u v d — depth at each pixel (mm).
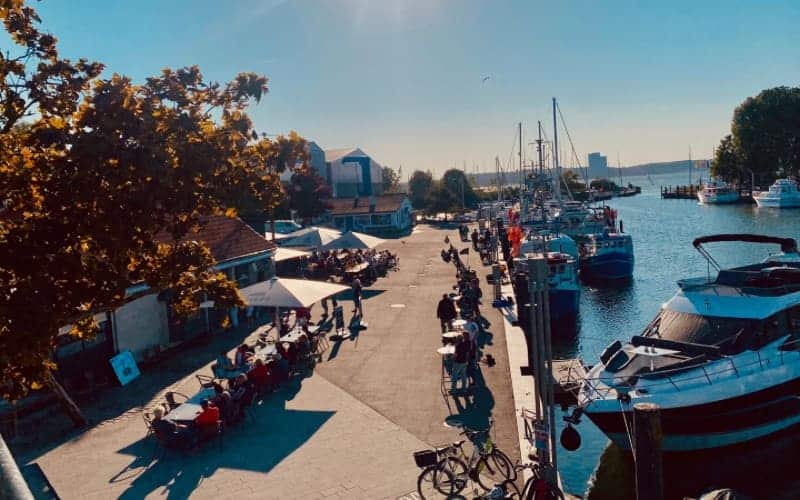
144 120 9125
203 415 13102
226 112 11281
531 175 66875
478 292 28734
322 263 38031
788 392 14055
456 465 10820
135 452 13367
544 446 10234
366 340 22297
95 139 8609
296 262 40469
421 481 10688
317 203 67875
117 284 9719
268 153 11633
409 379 17375
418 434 13453
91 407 16641
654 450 8516
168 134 9695
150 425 13555
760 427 13844
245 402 14734
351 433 13695
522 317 22250
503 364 18344
